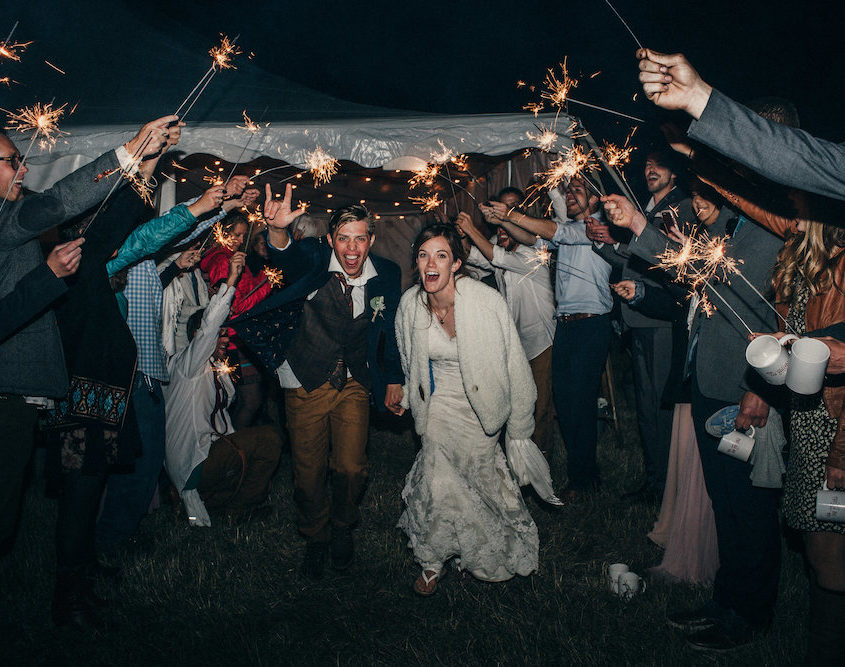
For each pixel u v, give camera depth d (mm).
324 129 4066
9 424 2564
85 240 2695
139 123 4062
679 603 3172
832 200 2172
